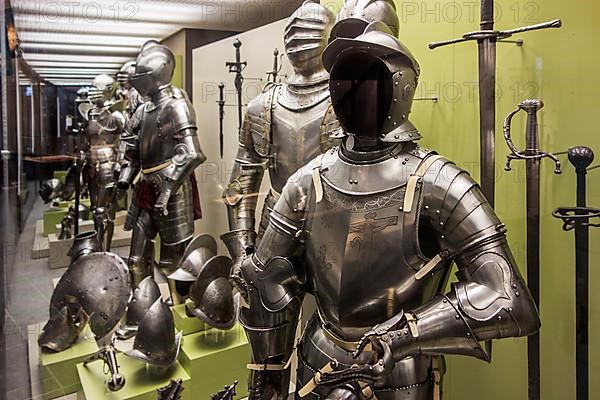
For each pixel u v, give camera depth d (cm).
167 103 224
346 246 134
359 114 133
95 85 234
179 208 233
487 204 128
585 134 152
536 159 154
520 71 164
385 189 132
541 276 164
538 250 158
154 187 237
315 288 145
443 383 192
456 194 125
